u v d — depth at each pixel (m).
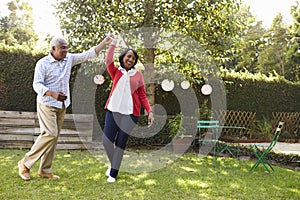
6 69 6.91
